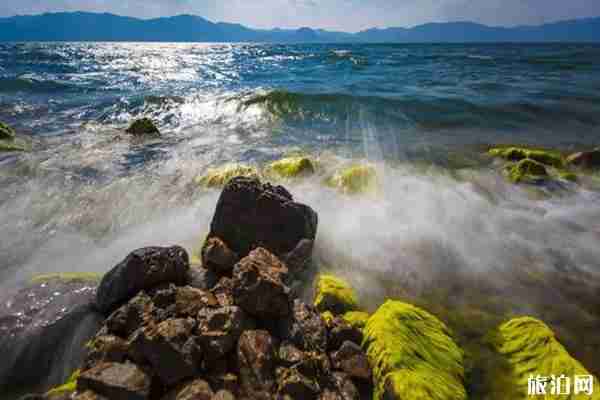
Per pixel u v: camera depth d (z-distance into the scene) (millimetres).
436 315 5809
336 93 24469
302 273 6473
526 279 6781
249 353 4105
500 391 4488
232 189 6539
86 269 6727
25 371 4621
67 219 8594
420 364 4355
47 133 15938
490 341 5238
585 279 6801
